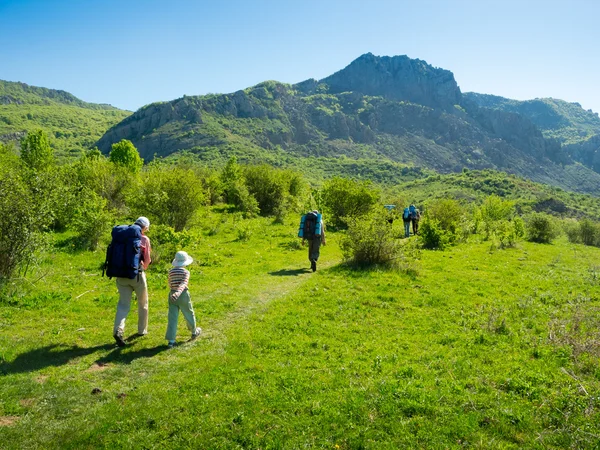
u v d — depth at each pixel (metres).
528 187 153.38
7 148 29.72
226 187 33.12
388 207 25.30
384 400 5.43
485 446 4.59
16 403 5.27
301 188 35.84
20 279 9.98
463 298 10.59
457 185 158.75
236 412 5.16
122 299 7.29
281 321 8.52
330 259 16.05
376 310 9.41
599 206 138.62
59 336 7.50
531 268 15.34
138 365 6.47
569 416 5.07
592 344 7.12
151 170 20.73
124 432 4.80
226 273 13.08
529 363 6.69
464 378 6.18
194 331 7.62
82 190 19.12
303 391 5.68
